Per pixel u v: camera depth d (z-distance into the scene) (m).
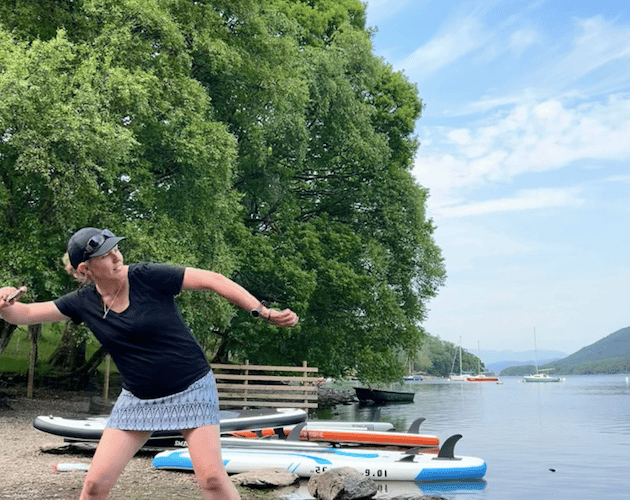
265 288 26.94
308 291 25.16
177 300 18.06
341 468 8.22
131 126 17.33
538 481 10.14
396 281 30.27
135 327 3.33
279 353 27.17
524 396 53.97
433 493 8.84
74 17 18.75
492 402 41.75
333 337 27.42
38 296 16.91
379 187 29.95
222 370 25.95
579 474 10.96
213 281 3.37
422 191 31.73
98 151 15.23
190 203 19.45
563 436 18.09
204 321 19.86
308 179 30.39
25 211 16.72
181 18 20.22
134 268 3.42
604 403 39.84
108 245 3.32
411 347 29.70
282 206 27.75
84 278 3.38
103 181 17.80
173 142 18.86
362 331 28.25
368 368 28.45
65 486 7.42
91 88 15.84
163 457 9.15
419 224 30.06
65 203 15.00
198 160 18.66
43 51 15.37
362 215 30.36
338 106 27.47
